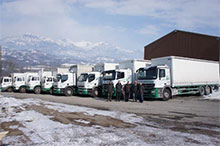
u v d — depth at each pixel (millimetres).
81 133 6199
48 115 9078
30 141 5398
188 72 17297
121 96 17641
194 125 7375
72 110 10516
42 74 25188
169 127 7059
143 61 18344
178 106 12523
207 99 16422
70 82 21203
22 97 18906
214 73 19750
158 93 15258
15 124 7293
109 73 17656
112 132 6348
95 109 11000
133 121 7980
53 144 5164
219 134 6191
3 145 5086
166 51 31281
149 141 5469
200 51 27047
